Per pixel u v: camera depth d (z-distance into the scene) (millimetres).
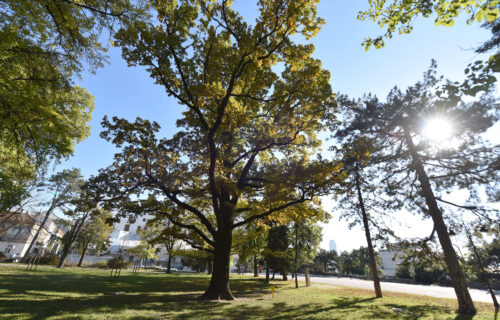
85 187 13461
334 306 12641
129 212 14188
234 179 15922
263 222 15938
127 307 9430
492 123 13148
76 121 10711
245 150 15867
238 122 11938
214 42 12164
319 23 10578
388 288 28422
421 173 15742
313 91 12625
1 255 38219
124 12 6742
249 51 10766
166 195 14492
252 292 18297
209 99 13242
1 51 5988
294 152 17266
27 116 6320
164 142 14062
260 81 12023
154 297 12656
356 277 54969
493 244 15773
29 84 6906
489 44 5191
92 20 6578
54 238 44906
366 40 7527
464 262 16031
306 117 14234
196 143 14344
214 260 13977
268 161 19547
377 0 7039
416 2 6281
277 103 13125
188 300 12102
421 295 20312
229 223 15094
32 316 7027
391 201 17609
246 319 8602
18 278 16516
